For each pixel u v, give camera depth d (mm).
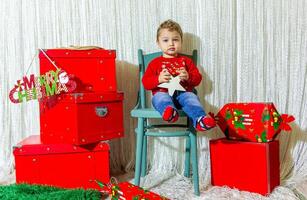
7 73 1737
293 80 1655
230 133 1469
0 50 1729
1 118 1738
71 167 1437
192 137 1392
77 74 1489
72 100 1384
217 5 1676
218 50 1686
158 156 1723
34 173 1418
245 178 1385
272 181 1354
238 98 1694
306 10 1640
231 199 1275
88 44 1729
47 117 1461
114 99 1508
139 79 1654
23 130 1753
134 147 1727
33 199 1204
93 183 1438
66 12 1720
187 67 1563
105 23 1724
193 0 1690
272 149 1368
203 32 1689
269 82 1675
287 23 1651
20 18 1722
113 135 1516
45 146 1418
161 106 1343
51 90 1410
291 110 1660
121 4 1720
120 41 1730
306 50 1643
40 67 1465
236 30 1685
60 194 1243
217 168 1461
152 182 1518
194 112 1327
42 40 1724
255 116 1396
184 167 1673
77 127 1383
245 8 1667
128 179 1576
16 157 1410
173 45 1531
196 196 1331
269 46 1668
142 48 1728
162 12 1711
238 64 1691
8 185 1368
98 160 1451
